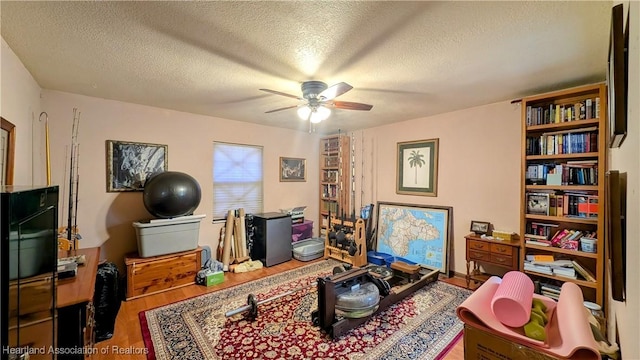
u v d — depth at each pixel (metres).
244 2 1.37
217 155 4.04
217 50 1.89
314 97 2.43
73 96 2.88
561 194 2.62
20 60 2.07
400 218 4.16
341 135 4.97
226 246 3.84
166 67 2.19
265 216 4.12
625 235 1.00
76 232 2.70
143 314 2.55
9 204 0.73
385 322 2.40
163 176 3.06
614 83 0.96
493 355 0.98
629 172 0.97
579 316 0.95
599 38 1.70
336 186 5.02
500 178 3.18
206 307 2.69
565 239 2.53
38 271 0.96
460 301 2.82
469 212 3.46
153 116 3.41
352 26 1.58
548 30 1.61
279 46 1.83
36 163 2.56
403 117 3.96
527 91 2.74
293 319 2.45
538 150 2.75
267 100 3.11
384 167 4.48
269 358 1.92
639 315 0.78
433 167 3.82
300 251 4.27
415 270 3.13
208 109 3.53
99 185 3.06
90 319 1.68
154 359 1.92
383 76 2.34
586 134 2.45
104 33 1.68
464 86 2.59
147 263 2.98
